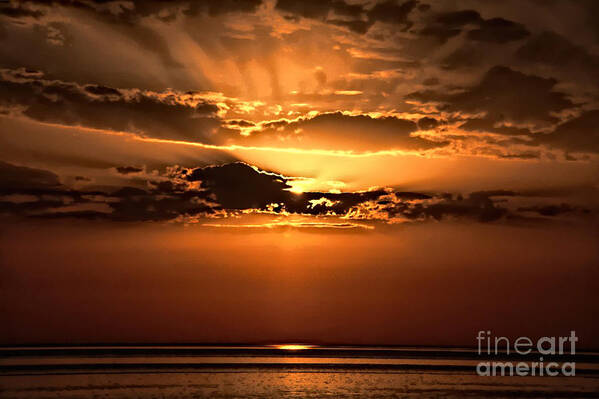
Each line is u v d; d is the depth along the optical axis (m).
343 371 6.54
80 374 6.24
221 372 6.42
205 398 5.65
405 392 5.92
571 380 6.39
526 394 5.93
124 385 5.95
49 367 6.45
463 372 6.60
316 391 5.90
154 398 5.61
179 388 5.89
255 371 6.48
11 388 5.79
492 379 6.38
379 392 5.91
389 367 6.71
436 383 6.20
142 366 6.56
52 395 5.63
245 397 5.70
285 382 6.15
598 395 5.94
